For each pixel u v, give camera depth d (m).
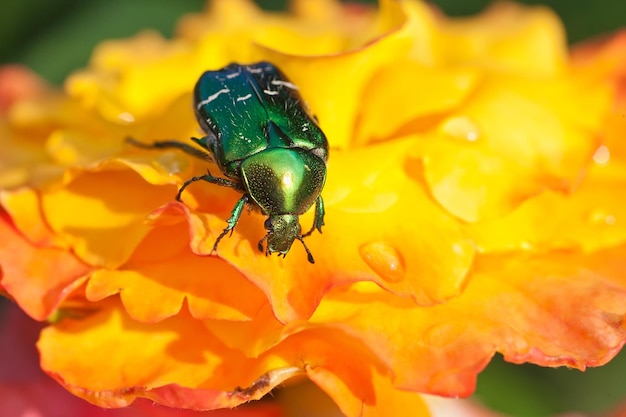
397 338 0.19
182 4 0.25
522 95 0.20
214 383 0.19
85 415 0.20
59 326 0.19
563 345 0.19
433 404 0.21
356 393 0.19
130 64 0.22
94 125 0.21
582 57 0.23
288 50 0.21
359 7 0.24
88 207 0.19
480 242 0.19
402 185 0.19
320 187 0.19
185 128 0.20
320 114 0.20
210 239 0.19
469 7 0.25
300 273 0.19
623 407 0.22
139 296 0.19
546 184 0.19
